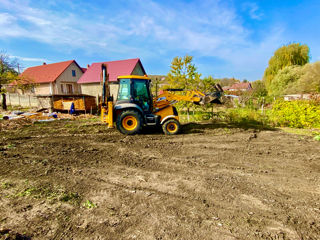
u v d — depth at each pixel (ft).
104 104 25.57
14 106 71.72
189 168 14.38
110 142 21.57
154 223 8.22
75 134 25.59
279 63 92.63
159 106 26.78
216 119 37.73
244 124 33.78
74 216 8.62
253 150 18.90
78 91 91.56
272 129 29.99
